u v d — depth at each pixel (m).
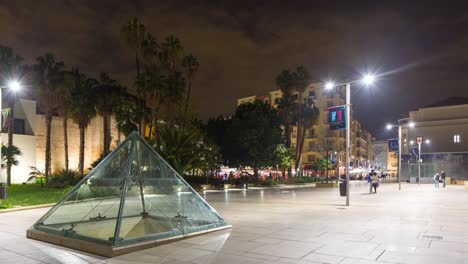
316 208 17.11
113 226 9.76
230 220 12.88
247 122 49.50
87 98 42.31
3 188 15.70
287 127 60.09
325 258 7.47
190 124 39.69
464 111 59.84
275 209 16.67
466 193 29.05
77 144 51.16
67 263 7.33
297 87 58.28
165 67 43.53
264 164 48.91
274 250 8.17
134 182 10.39
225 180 43.12
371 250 8.14
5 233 10.74
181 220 10.20
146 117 46.41
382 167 117.81
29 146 43.72
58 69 39.00
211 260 7.37
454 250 8.12
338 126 18.83
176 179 11.09
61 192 27.48
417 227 11.29
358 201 21.12
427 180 54.44
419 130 62.84
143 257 7.64
